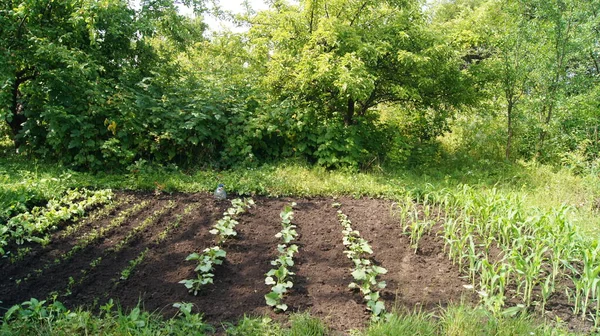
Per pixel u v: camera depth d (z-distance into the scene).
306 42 9.35
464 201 6.06
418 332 3.46
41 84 7.64
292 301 4.04
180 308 3.63
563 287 4.52
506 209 5.63
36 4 7.59
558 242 4.61
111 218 5.70
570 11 9.76
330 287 4.33
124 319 3.38
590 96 10.20
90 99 7.65
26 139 8.03
